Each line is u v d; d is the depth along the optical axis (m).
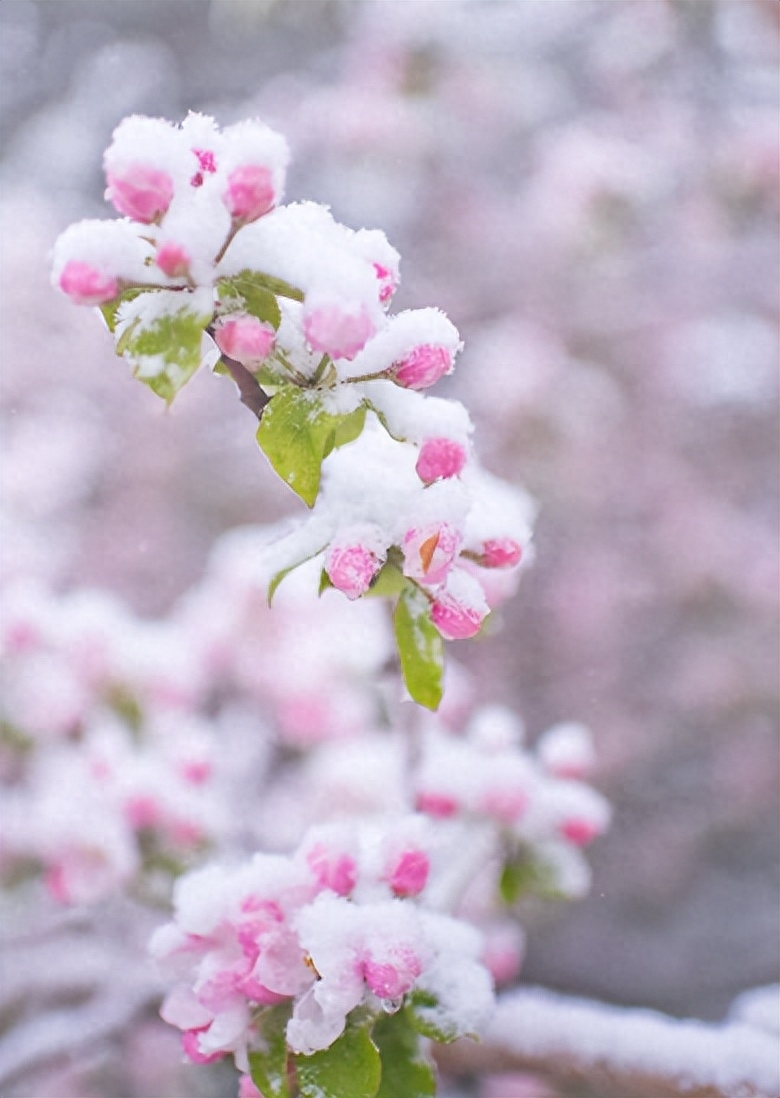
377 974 0.62
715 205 1.72
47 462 1.67
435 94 1.74
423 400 0.60
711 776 1.75
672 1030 0.74
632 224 1.68
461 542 0.60
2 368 1.79
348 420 0.61
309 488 0.60
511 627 1.74
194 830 0.89
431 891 0.78
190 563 1.77
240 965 0.63
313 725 1.05
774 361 1.74
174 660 1.02
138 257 0.59
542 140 1.77
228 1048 0.64
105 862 0.89
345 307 0.58
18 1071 0.88
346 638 1.06
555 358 1.70
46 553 1.55
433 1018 0.64
